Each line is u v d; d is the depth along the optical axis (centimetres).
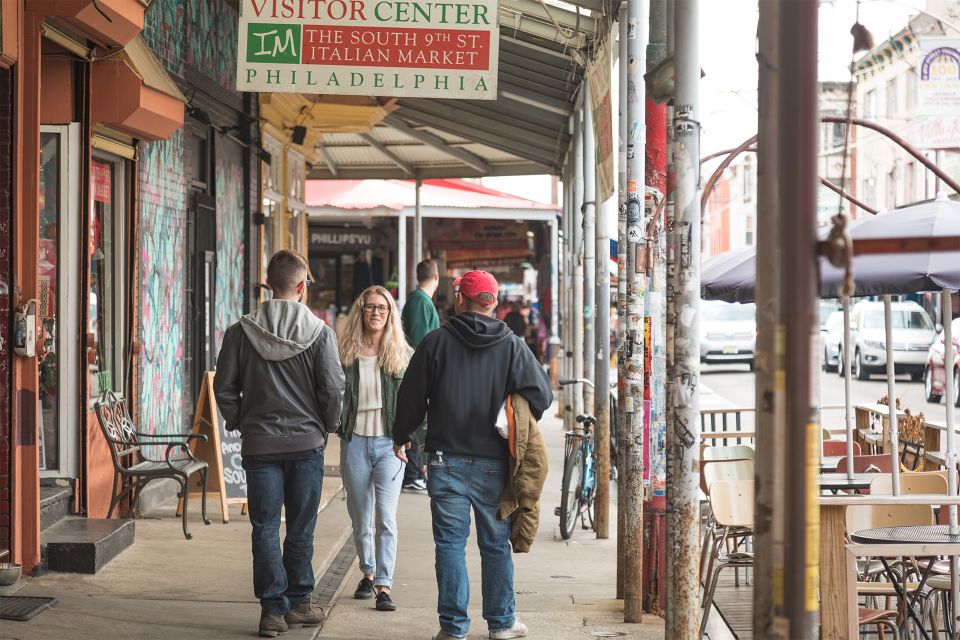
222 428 973
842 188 366
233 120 1323
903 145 863
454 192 2866
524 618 682
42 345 706
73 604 658
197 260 1156
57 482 817
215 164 1216
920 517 625
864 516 630
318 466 621
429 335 609
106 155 895
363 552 707
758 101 306
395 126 2053
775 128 299
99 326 902
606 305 997
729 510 689
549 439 1698
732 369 3359
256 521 612
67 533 757
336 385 612
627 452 685
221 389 611
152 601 676
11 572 678
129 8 771
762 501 299
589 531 1023
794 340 285
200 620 640
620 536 748
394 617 671
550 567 861
